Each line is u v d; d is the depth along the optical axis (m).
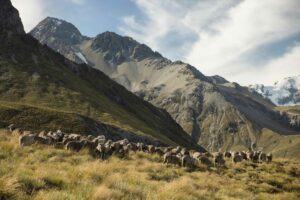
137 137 143.75
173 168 24.61
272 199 20.70
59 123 122.12
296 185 25.52
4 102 131.50
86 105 175.38
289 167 31.36
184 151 31.00
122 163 23.41
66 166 18.58
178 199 14.81
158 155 28.28
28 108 127.38
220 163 28.80
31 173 14.60
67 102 171.00
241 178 25.53
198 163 27.16
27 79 181.38
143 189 15.00
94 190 13.12
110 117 168.00
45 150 23.36
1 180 11.70
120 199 12.99
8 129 36.38
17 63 194.38
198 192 17.05
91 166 18.47
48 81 188.88
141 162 24.75
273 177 26.83
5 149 21.50
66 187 13.67
